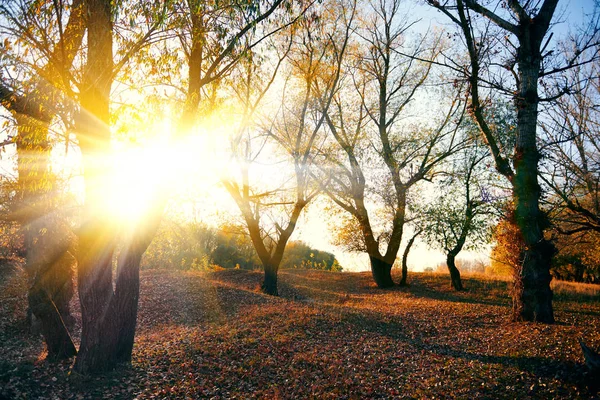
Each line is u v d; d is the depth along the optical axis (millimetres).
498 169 14211
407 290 27094
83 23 8969
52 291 10719
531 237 13828
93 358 9227
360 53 26594
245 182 23188
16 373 8961
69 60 8992
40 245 10250
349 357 11102
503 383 8891
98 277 9391
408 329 14617
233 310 18312
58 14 7914
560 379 8742
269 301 20203
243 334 13266
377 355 11305
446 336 13445
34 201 10070
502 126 20188
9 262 20578
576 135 9953
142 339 13453
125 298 9867
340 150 25625
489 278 29688
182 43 9914
